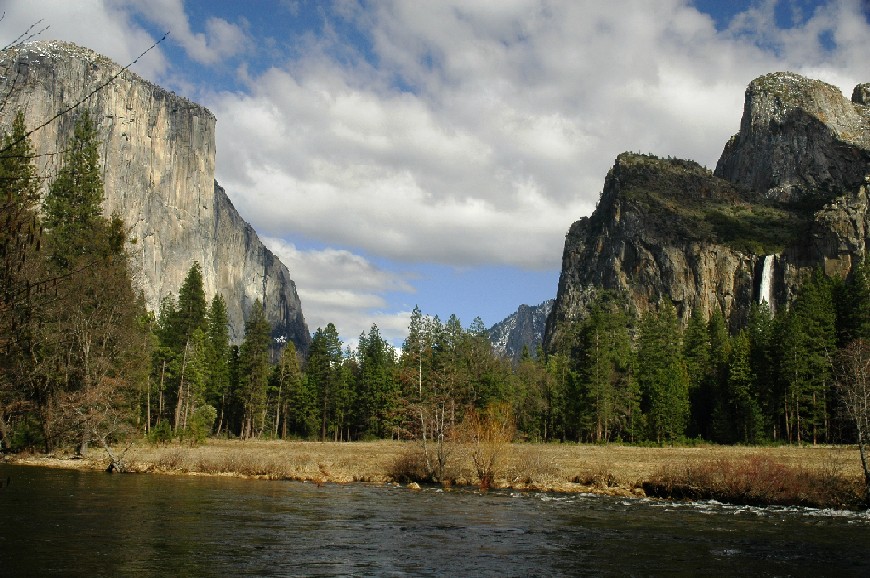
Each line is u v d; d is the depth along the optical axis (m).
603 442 94.25
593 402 95.56
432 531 23.11
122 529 20.86
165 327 96.62
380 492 34.94
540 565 17.98
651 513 28.77
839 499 32.03
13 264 9.84
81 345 47.53
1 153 8.27
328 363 116.75
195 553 17.86
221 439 96.69
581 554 19.61
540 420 108.75
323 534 21.70
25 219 9.91
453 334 114.88
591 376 95.31
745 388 87.94
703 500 34.00
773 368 87.25
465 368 103.94
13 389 44.38
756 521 26.64
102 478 35.66
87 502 26.27
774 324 98.38
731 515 28.33
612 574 17.06
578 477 41.41
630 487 38.34
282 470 41.75
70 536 19.38
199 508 26.12
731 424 89.38
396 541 20.98
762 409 87.81
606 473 41.84
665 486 35.94
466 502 31.62
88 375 46.12
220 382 104.88
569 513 28.42
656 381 91.81
